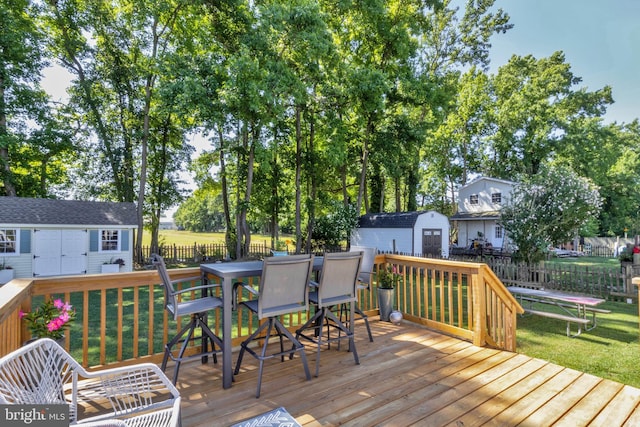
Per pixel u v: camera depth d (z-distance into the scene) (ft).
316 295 10.59
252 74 44.09
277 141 57.31
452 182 88.28
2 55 39.29
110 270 39.50
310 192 63.16
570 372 9.87
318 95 55.52
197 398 8.21
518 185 33.73
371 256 15.10
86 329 9.23
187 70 44.78
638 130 95.76
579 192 30.45
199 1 45.96
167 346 9.18
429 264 14.14
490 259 37.19
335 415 7.45
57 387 4.99
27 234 34.99
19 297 7.09
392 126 57.06
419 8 56.34
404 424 7.12
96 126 50.14
